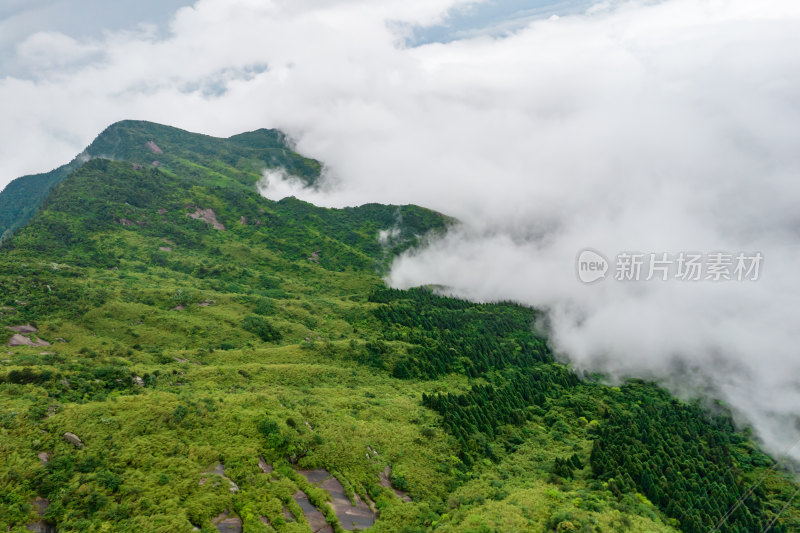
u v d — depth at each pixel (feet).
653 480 350.23
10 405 243.40
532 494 276.00
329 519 234.99
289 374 401.70
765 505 411.54
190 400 281.95
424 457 312.09
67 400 270.46
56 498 201.57
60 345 391.86
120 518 197.36
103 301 474.49
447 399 410.31
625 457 361.51
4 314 404.77
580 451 385.70
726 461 470.80
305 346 479.41
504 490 286.46
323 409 327.47
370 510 253.24
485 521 236.43
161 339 447.83
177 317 491.31
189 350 424.87
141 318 471.62
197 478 228.02
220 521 210.59
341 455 281.95
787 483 455.22
